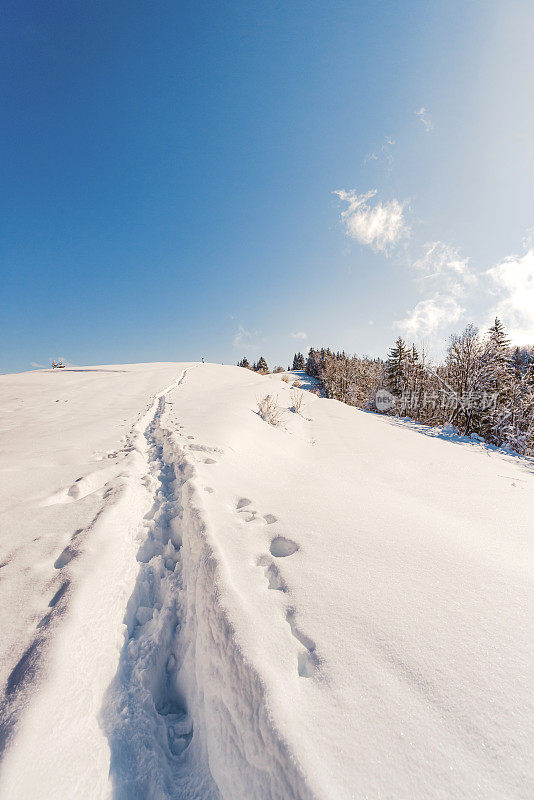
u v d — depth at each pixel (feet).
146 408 26.18
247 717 3.25
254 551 6.47
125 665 4.64
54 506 8.38
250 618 4.27
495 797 2.39
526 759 2.64
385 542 6.73
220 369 77.30
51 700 3.37
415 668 3.59
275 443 18.72
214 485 9.82
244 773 3.04
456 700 3.19
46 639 4.08
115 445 14.84
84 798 2.94
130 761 3.50
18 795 2.61
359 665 3.68
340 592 5.05
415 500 10.12
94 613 4.86
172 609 5.66
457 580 5.32
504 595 4.90
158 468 12.32
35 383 42.16
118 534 7.17
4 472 11.03
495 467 15.83
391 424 34.47
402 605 4.70
